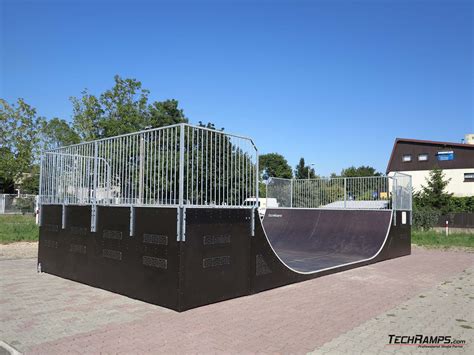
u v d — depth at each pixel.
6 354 4.16
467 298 6.95
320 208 14.67
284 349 4.35
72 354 4.11
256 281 7.02
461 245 16.44
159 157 6.31
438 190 27.17
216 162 6.51
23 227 17.94
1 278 8.14
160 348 4.29
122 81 27.64
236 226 6.63
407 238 13.62
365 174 71.56
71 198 8.23
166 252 5.89
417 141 35.94
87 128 26.39
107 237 7.02
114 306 5.96
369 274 9.34
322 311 5.94
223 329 4.97
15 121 31.61
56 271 8.38
